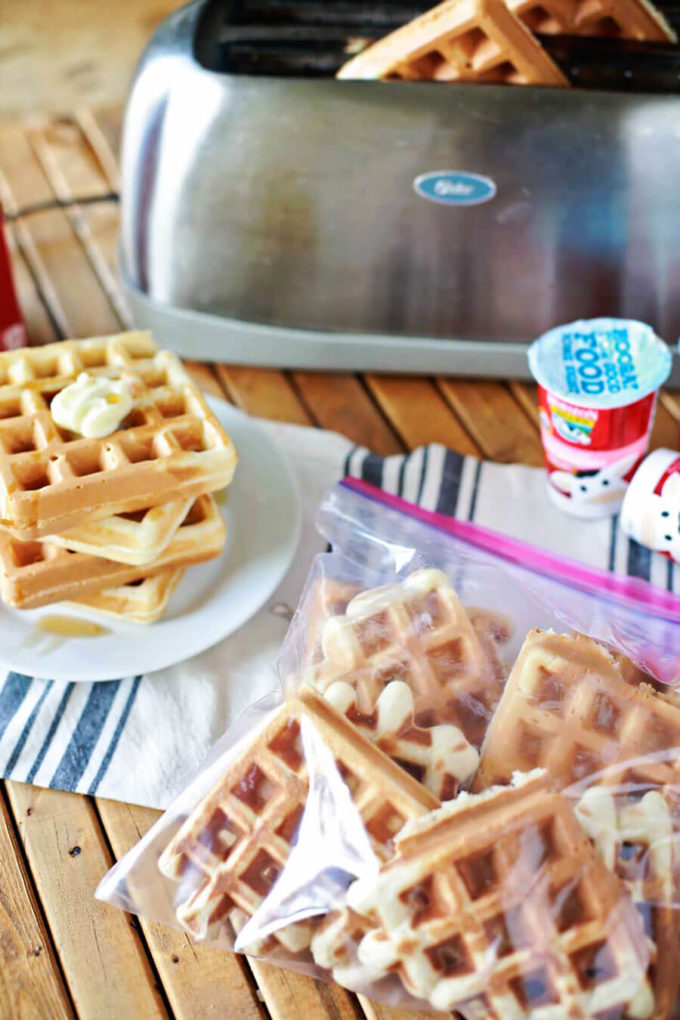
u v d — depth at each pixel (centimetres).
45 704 65
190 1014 57
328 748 56
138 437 66
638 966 53
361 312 78
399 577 65
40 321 84
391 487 75
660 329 77
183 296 79
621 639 63
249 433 75
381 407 81
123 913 60
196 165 73
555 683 59
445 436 79
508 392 81
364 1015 57
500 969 52
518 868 53
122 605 66
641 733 57
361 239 74
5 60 122
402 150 71
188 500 66
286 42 75
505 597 64
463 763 57
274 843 56
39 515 62
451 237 74
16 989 58
